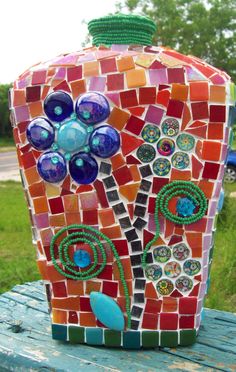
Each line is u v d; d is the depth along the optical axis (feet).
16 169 36.14
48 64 4.98
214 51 41.29
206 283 5.17
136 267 4.95
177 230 4.89
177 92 4.73
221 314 6.08
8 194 23.25
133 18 4.99
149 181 4.83
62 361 4.74
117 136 4.80
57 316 5.14
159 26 40.42
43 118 4.92
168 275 4.96
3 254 12.62
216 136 4.77
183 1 40.75
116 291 4.99
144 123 4.78
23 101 4.96
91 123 4.81
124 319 4.99
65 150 4.89
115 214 4.91
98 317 4.99
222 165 4.85
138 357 4.84
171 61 4.80
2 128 61.26
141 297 4.98
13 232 15.02
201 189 4.82
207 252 4.98
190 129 4.77
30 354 4.88
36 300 6.49
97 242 4.95
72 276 5.04
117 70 4.79
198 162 4.80
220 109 4.74
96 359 4.79
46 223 5.05
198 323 5.13
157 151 4.80
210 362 4.72
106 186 4.89
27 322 5.74
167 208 4.85
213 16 40.98
